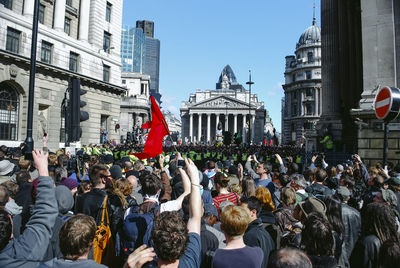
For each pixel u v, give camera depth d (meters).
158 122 4.66
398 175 7.83
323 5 23.83
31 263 2.82
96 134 33.03
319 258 3.05
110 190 5.25
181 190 5.71
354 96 23.45
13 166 8.54
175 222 2.71
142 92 83.19
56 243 3.71
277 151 31.91
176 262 2.67
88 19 32.28
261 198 4.73
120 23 37.72
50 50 27.66
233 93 122.75
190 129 116.88
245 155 28.39
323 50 23.50
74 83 10.13
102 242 4.21
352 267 3.61
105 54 34.44
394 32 14.03
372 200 5.86
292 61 101.88
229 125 123.44
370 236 3.58
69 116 10.18
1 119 23.73
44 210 3.03
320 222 3.18
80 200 4.58
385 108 7.71
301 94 94.31
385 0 14.27
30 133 7.59
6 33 23.56
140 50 188.62
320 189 6.70
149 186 4.66
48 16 27.86
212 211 4.82
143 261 2.43
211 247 3.76
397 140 13.35
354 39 23.94
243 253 3.18
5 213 2.95
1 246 2.78
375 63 14.23
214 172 9.80
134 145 35.03
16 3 25.12
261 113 118.44
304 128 91.62
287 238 4.20
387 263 3.07
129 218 4.38
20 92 24.77
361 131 14.10
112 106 35.88
